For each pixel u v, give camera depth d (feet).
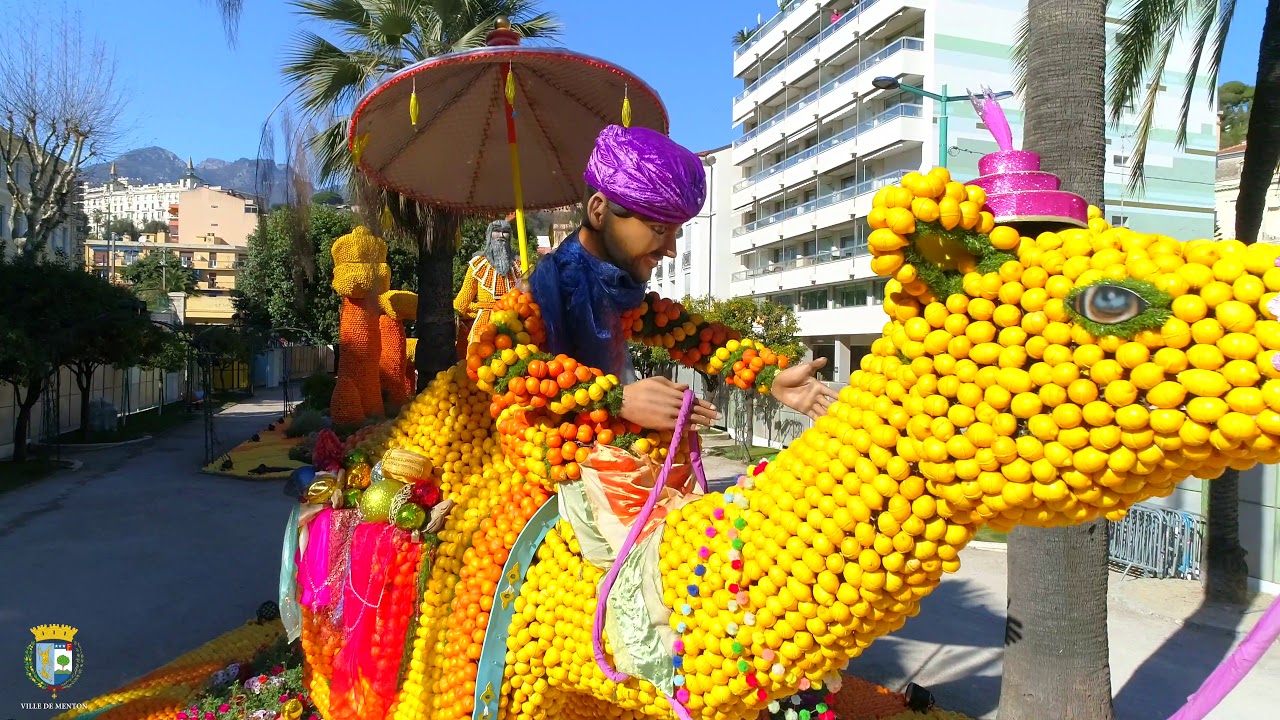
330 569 8.59
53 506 33.86
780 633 5.38
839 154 92.68
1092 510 4.52
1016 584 12.76
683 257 137.69
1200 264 3.95
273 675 13.52
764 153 115.65
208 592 22.79
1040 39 12.23
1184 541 25.30
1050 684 12.32
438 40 38.37
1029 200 4.78
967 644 19.34
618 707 7.24
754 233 114.52
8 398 47.50
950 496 4.67
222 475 41.93
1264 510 23.54
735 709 5.86
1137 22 26.48
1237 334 3.77
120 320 48.32
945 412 4.64
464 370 8.56
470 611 7.36
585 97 9.05
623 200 6.82
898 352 4.95
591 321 7.41
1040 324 4.30
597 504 6.56
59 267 47.44
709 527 5.82
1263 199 23.68
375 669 7.95
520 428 7.11
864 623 5.23
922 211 4.52
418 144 9.55
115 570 24.71
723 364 8.16
